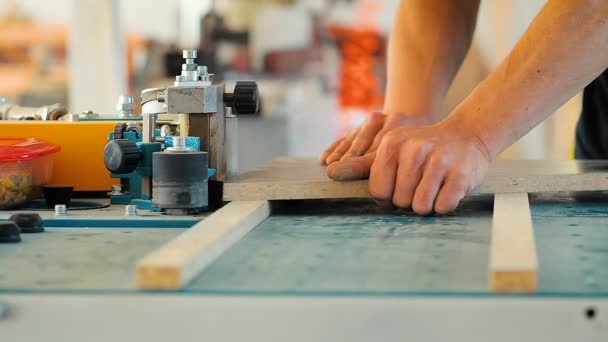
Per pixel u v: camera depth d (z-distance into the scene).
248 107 1.40
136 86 4.21
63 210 1.30
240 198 1.32
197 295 0.77
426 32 1.83
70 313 0.77
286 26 4.25
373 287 0.79
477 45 3.77
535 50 1.25
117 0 3.97
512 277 0.76
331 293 0.77
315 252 0.99
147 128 1.36
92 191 1.51
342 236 1.10
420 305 0.74
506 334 0.73
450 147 1.24
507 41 3.74
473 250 0.98
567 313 0.73
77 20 3.89
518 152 3.47
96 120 1.58
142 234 1.15
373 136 1.63
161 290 0.79
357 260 0.93
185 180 1.25
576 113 3.32
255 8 4.28
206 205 1.28
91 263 0.94
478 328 0.74
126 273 0.89
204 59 4.23
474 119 1.28
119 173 1.28
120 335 0.77
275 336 0.76
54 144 1.50
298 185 1.32
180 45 4.29
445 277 0.83
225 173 1.41
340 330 0.75
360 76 4.25
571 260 0.92
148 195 1.37
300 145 4.12
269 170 1.57
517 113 1.26
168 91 1.32
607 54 1.23
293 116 4.08
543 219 1.24
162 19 4.30
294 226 1.20
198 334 0.77
